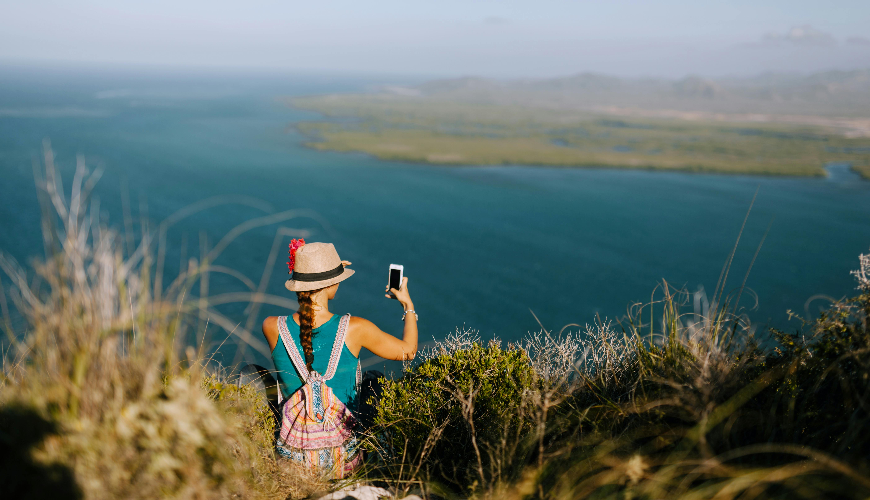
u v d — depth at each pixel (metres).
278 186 113.88
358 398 2.82
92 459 1.46
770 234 92.75
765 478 1.67
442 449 2.70
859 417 1.97
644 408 2.33
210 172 121.56
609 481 2.00
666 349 2.73
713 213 107.94
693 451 2.02
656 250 83.06
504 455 2.27
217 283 53.84
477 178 139.62
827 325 2.33
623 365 2.86
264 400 2.75
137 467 1.48
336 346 2.68
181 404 1.61
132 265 1.54
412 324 2.93
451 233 87.94
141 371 1.59
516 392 2.70
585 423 2.54
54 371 1.52
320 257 2.63
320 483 2.57
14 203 77.31
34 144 133.62
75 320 1.50
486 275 68.25
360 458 2.80
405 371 2.85
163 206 86.19
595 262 76.19
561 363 2.83
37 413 1.47
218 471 1.67
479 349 2.94
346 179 128.12
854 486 1.65
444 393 2.79
